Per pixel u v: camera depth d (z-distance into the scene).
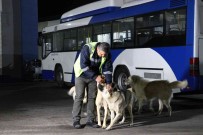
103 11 14.56
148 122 8.64
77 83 7.89
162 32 11.46
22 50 25.73
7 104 12.41
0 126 8.47
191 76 10.55
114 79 13.73
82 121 8.87
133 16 12.68
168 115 9.57
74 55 16.28
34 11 26.53
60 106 11.64
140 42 12.38
